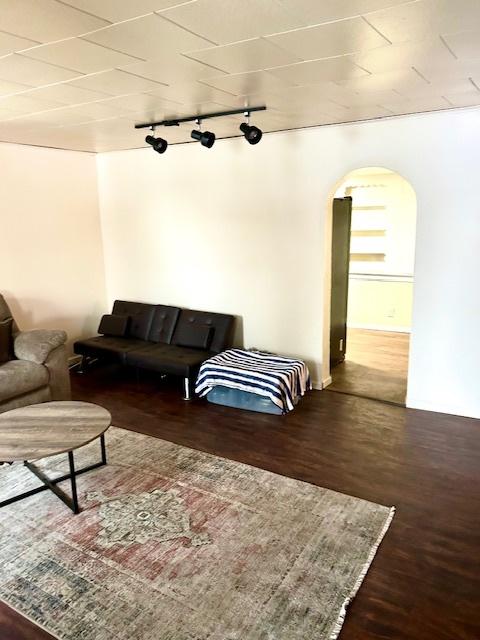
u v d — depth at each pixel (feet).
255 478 9.56
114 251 18.31
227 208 15.23
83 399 14.08
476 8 5.60
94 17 5.80
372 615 6.20
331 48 6.91
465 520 8.16
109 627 6.05
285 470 9.88
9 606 6.43
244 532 7.86
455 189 11.54
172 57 7.27
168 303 17.42
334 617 6.15
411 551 7.39
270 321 15.16
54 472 9.80
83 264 17.80
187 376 13.79
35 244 15.96
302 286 14.32
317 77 8.38
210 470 9.89
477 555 7.30
